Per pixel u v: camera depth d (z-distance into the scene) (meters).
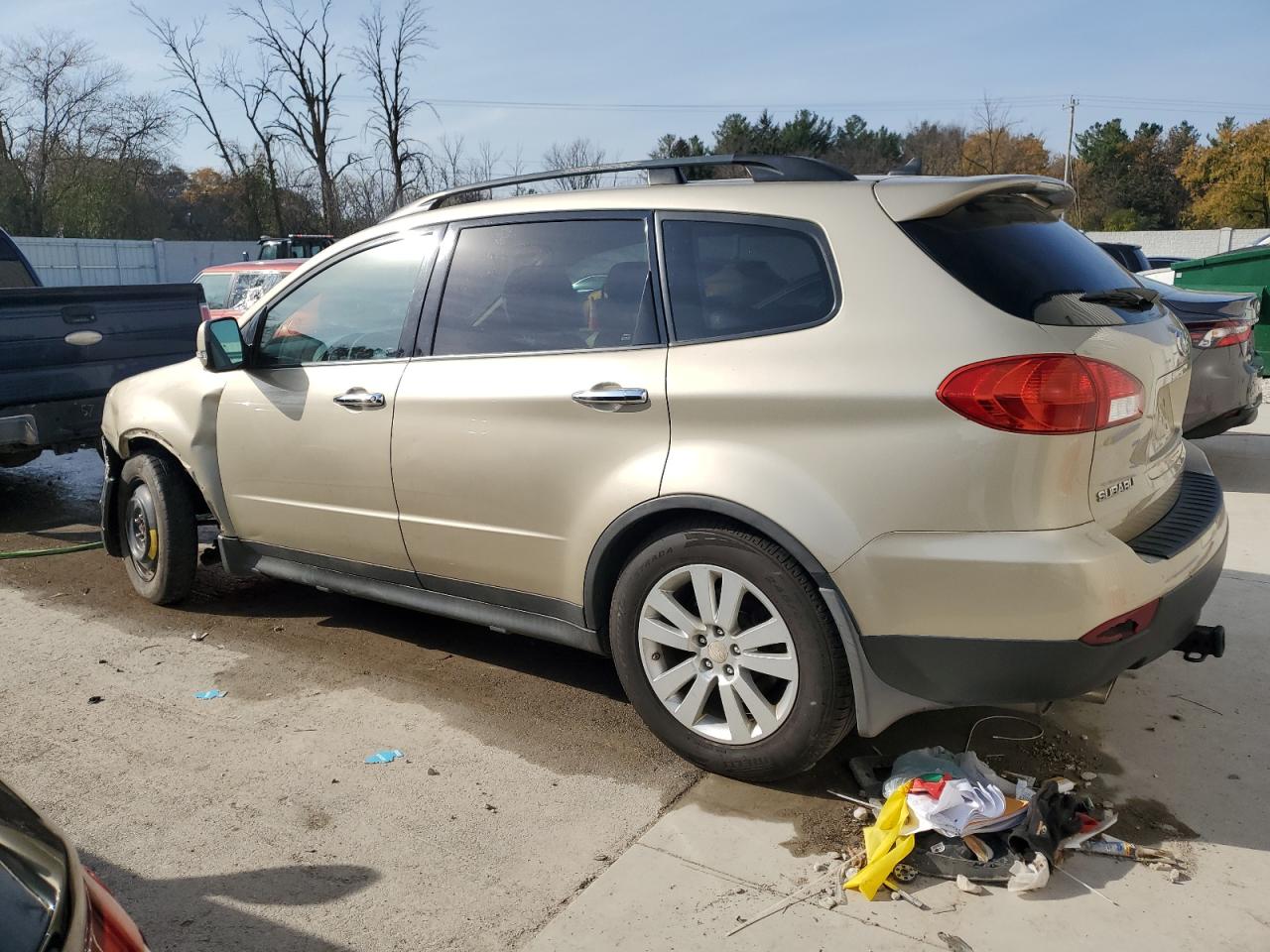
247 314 4.46
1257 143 53.25
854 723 3.07
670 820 3.06
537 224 3.63
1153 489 3.10
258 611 4.95
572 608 3.49
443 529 3.76
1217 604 4.67
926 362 2.75
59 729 3.73
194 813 3.16
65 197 35.53
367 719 3.77
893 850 2.74
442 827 3.06
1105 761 3.34
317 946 2.56
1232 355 6.89
